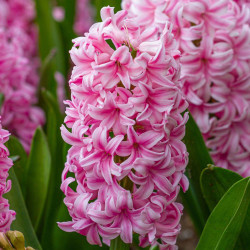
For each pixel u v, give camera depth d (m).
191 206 0.82
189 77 0.80
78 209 0.64
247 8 0.82
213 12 0.79
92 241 0.65
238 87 0.82
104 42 0.61
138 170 0.62
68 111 0.64
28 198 0.85
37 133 0.84
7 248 0.61
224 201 0.67
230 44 0.81
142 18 0.80
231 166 0.85
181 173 0.64
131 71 0.61
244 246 0.74
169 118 0.61
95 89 0.61
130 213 0.63
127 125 0.62
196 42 0.81
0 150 0.65
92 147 0.63
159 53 0.60
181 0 0.79
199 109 0.82
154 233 0.63
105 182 0.63
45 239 0.86
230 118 0.83
